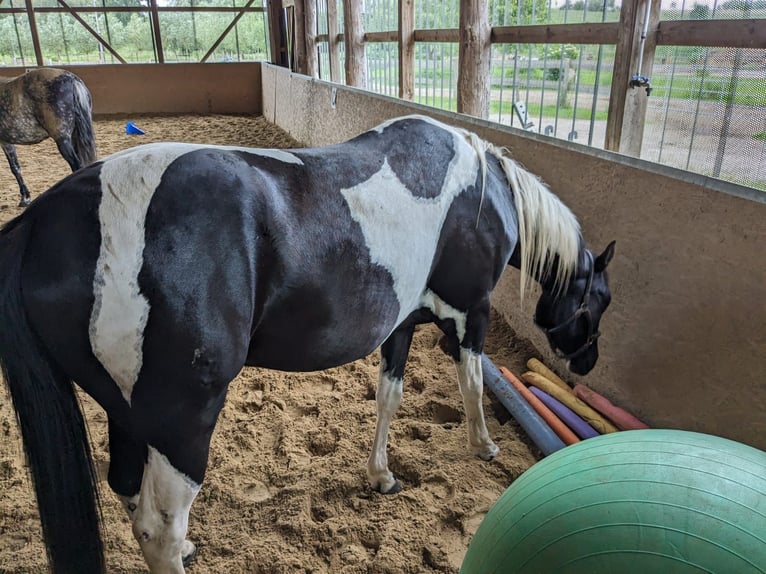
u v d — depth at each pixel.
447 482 2.18
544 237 2.06
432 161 1.74
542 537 1.11
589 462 1.19
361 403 2.70
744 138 2.44
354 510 2.07
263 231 1.35
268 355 1.54
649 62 2.81
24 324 1.23
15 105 5.69
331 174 1.52
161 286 1.23
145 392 1.29
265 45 14.34
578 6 3.47
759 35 2.21
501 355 3.19
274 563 1.83
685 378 2.14
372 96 5.66
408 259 1.66
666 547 1.01
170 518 1.38
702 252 2.02
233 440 2.44
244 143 9.00
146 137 9.35
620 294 2.47
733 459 1.13
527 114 4.11
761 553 0.98
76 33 13.16
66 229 1.23
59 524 1.32
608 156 2.50
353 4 7.53
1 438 2.43
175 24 13.60
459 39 4.45
